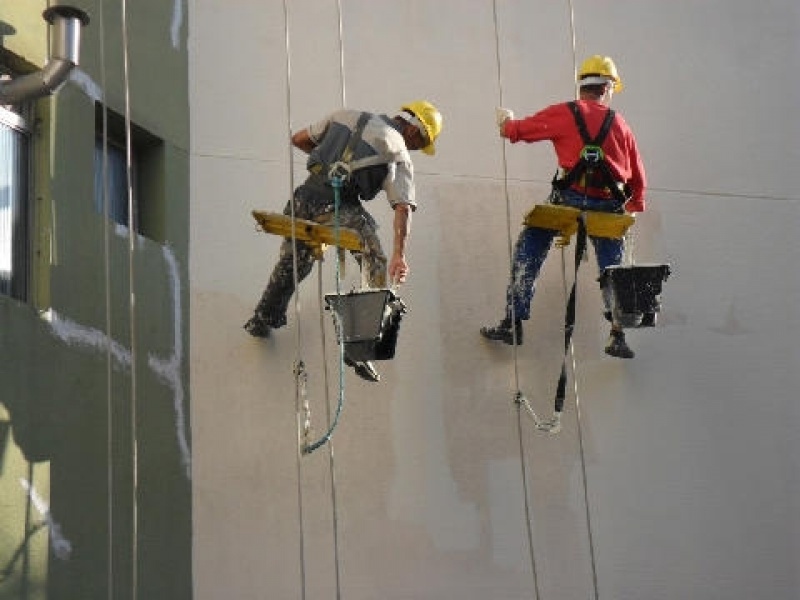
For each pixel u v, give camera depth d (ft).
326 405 52.01
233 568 50.62
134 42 51.80
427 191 55.93
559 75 58.29
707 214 58.75
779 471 57.41
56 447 45.98
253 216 48.98
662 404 56.70
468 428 54.49
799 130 60.49
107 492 47.60
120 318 49.14
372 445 53.26
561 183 51.88
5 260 45.88
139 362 49.65
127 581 47.70
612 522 55.26
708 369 57.47
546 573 54.19
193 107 53.72
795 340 58.65
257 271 53.31
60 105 48.24
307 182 50.03
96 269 48.55
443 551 53.21
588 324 56.59
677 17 60.13
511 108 57.41
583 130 51.88
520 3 58.54
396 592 52.34
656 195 58.29
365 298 47.24
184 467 50.55
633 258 57.31
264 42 55.36
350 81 56.08
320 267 50.21
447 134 56.54
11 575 44.01
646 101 59.00
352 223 49.67
